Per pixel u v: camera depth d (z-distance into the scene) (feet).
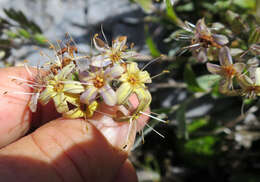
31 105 0.23
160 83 0.43
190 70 0.32
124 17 0.49
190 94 0.42
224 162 0.41
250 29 0.26
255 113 0.41
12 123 0.28
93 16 0.50
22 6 0.53
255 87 0.24
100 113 0.25
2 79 0.28
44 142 0.22
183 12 0.39
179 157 0.44
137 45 0.46
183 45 0.32
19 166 0.20
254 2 0.33
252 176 0.39
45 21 0.53
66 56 0.24
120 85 0.22
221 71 0.24
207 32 0.25
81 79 0.21
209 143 0.40
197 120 0.41
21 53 0.46
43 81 0.24
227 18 0.27
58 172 0.21
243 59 0.25
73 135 0.22
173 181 0.43
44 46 0.41
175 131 0.42
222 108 0.41
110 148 0.24
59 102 0.21
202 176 0.42
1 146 0.28
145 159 0.45
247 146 0.41
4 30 0.41
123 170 0.27
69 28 0.50
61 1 0.54
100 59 0.22
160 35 0.44
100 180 0.23
